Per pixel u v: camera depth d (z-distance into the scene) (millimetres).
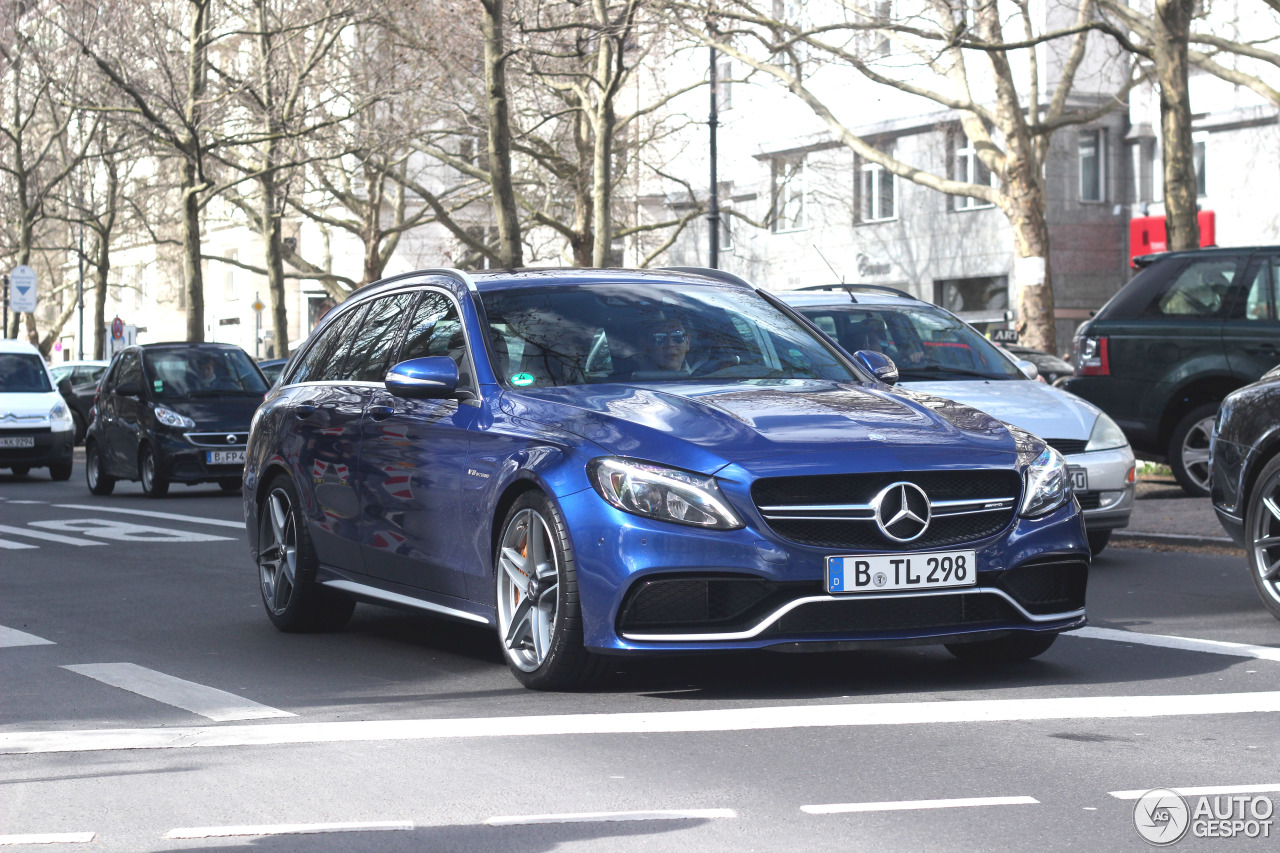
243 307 67875
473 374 7449
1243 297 14742
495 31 24531
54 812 4949
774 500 6273
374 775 5344
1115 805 4777
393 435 7848
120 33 33375
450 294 8031
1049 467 6781
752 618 6230
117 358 22422
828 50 25172
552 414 6875
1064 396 11539
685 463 6332
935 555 6352
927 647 7820
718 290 8352
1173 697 6418
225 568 12219
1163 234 27281
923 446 6484
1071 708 6227
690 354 7598
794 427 6527
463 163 34125
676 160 47500
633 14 24828
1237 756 5391
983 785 5039
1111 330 15242
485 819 4738
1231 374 14625
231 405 21234
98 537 14891
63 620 9453
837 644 6266
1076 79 39625
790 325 8211
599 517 6367
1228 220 36906
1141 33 24328
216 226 68562
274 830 4668
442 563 7414
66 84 37219
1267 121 35844
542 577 6684
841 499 6336
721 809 4793
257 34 33156
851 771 5258
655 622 6289
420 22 31531
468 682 7113
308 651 8195
